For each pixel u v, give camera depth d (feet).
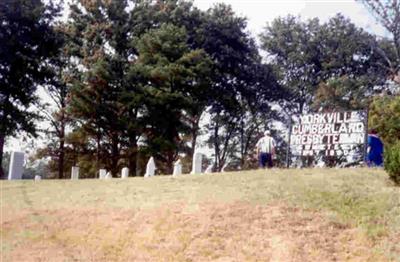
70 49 146.10
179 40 146.41
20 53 133.39
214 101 170.19
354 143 63.57
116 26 150.51
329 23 178.29
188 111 143.64
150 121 139.64
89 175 146.30
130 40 152.46
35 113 143.54
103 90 138.31
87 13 152.35
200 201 45.70
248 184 50.31
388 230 36.04
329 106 159.43
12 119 133.49
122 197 51.67
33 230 44.55
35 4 136.26
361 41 169.27
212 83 158.81
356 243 34.94
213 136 180.65
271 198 44.16
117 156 143.23
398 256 32.50
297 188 46.55
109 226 43.37
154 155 137.80
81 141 144.36
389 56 157.17
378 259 32.55
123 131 141.08
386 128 105.40
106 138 144.66
